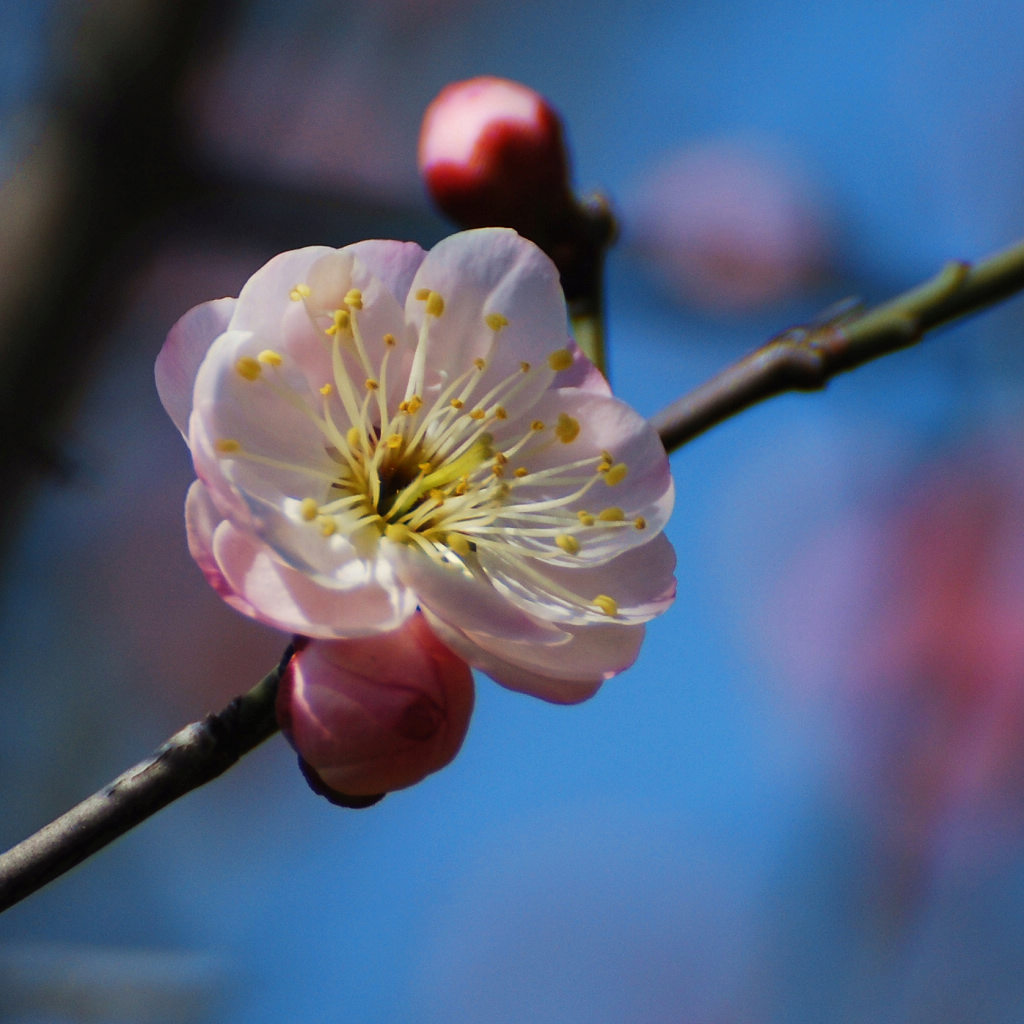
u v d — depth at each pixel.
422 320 0.37
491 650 0.36
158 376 0.36
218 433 0.36
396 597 0.36
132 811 0.36
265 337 0.36
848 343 0.38
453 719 0.36
